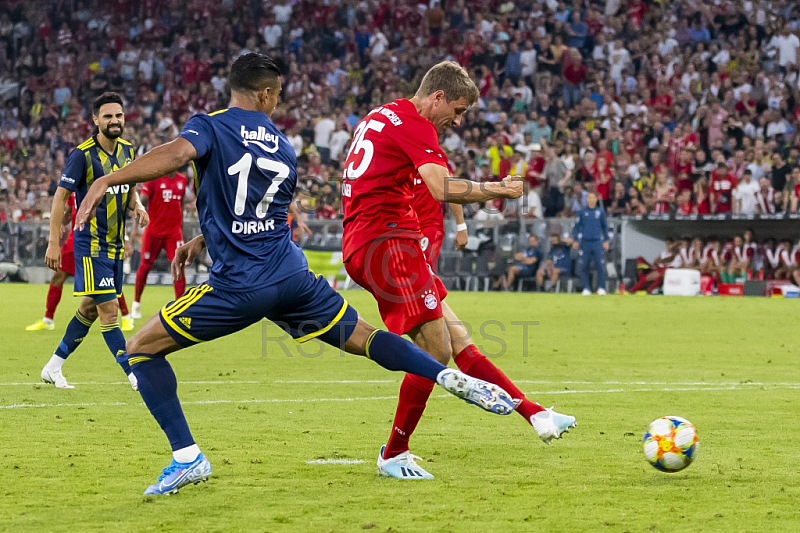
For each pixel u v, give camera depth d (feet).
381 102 178.70
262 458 33.37
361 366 60.95
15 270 160.86
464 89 31.60
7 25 208.54
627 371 58.03
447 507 26.76
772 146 142.92
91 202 26.61
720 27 169.68
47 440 36.24
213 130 28.19
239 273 28.32
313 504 27.09
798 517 25.71
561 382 53.26
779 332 82.74
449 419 41.60
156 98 195.72
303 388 51.06
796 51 161.99
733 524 24.98
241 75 29.04
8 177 177.99
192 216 152.25
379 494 28.35
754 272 133.49
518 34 176.35
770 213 134.82
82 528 24.53
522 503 27.25
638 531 24.30
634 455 34.17
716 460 33.19
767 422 40.75
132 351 28.48
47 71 204.23
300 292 29.04
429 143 30.91
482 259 143.02
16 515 25.72
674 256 138.41
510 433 38.37
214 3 200.95
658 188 141.90
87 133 191.42
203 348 71.46
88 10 207.31
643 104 162.71
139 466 31.83
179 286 87.66
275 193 28.78
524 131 160.35
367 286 32.09
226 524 24.94
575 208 145.69
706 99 158.20
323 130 168.25
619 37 173.27
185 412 43.04
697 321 92.94
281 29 195.52
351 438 37.09
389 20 190.49
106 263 50.14
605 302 117.39
